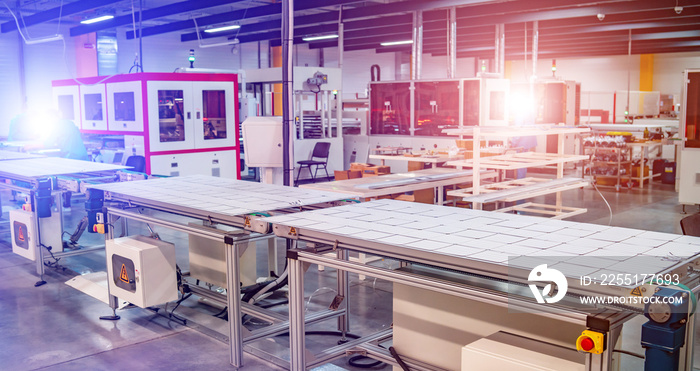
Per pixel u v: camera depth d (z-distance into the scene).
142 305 3.94
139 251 3.89
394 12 11.48
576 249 2.32
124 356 3.66
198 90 9.16
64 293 4.98
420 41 11.59
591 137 11.31
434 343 2.87
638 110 17.19
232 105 9.62
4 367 3.50
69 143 7.93
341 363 3.56
